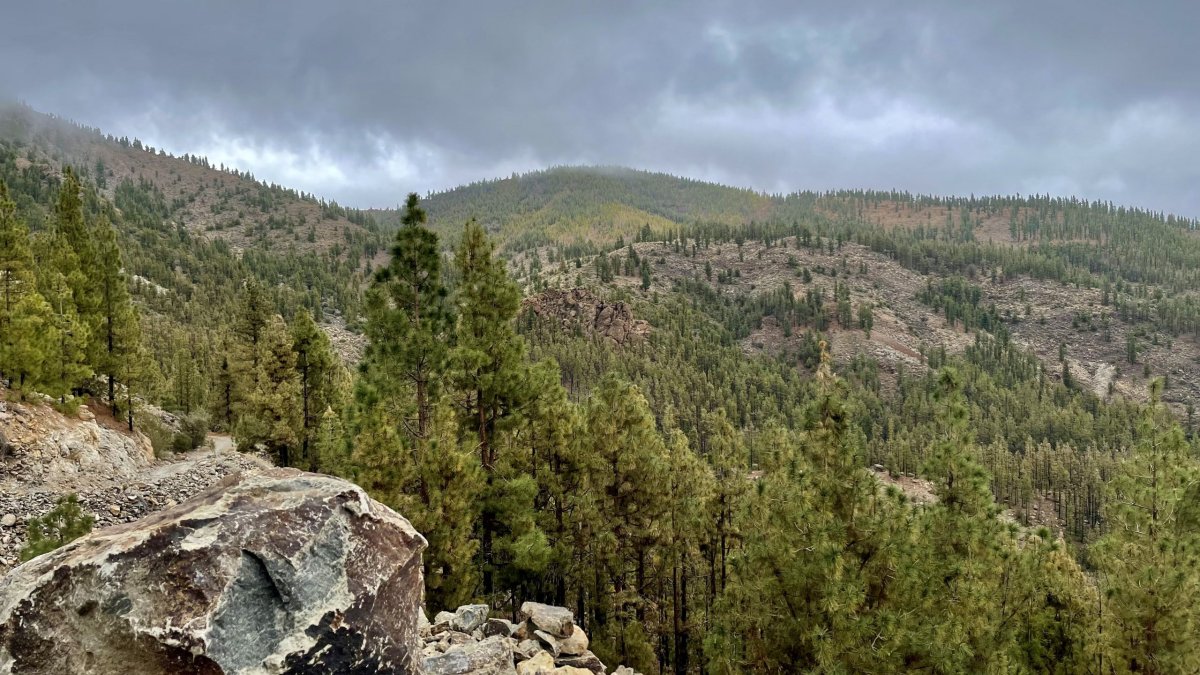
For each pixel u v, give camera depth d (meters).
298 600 5.88
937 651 11.40
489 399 19.56
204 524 6.00
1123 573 14.03
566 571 19.73
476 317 19.56
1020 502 115.19
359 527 6.73
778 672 12.92
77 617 5.41
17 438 24.09
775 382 165.50
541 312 194.88
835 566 11.45
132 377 39.72
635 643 19.42
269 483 6.97
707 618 21.11
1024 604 14.73
